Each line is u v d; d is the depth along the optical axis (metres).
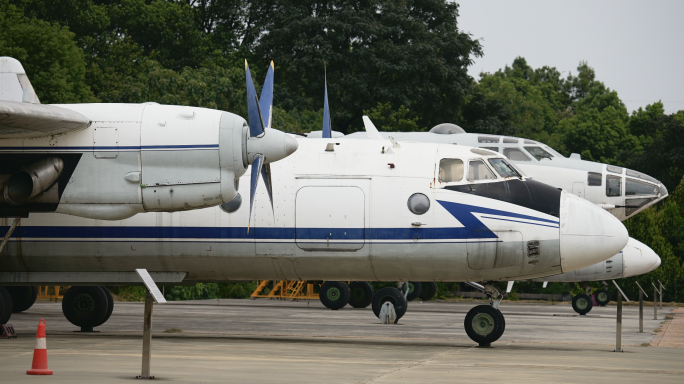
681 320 86.12
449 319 80.62
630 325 76.75
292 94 177.25
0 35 126.25
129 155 46.38
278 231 50.97
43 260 52.44
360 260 50.56
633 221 129.12
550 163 77.81
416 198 50.09
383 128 161.50
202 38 193.38
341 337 57.06
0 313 51.44
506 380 32.94
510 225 49.19
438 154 51.38
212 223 51.34
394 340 55.41
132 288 115.69
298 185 51.19
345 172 51.09
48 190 46.81
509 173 51.22
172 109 47.38
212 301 114.31
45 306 95.12
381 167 51.06
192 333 58.00
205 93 133.88
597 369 38.03
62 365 35.12
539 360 41.94
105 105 47.97
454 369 36.84
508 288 52.50
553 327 72.19
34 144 46.84
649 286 128.25
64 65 131.38
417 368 37.00
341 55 172.62
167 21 188.75
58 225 51.78
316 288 120.38
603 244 49.03
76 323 57.94
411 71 171.88
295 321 73.25
